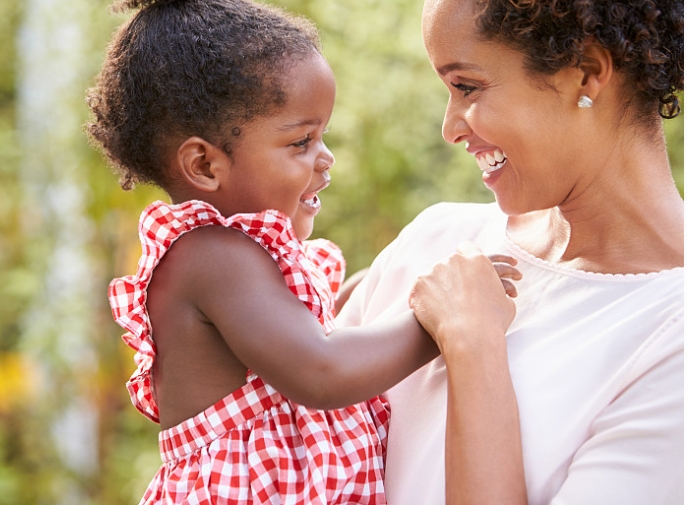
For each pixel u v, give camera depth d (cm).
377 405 184
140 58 173
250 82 169
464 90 169
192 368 169
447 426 159
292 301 164
